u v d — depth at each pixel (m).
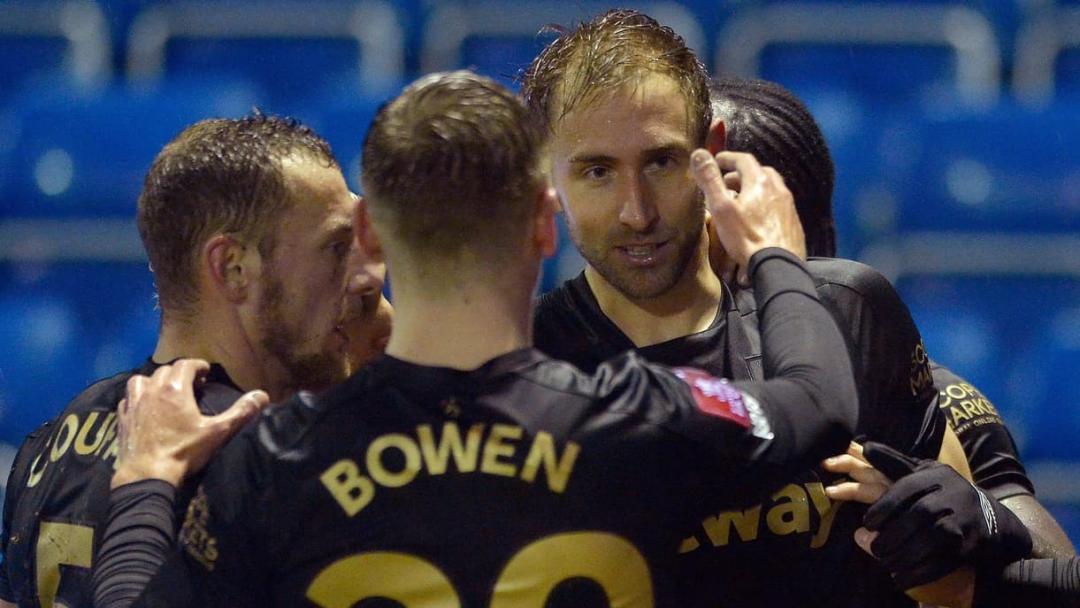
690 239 8.55
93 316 22.84
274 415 7.36
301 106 24.78
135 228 23.28
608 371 7.46
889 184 22.92
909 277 22.55
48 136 23.70
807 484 8.73
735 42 25.55
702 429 7.31
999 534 8.91
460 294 7.24
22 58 26.23
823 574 8.77
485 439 7.11
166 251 8.87
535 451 7.11
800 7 25.75
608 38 8.53
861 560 8.96
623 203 8.36
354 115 22.92
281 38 26.16
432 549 7.01
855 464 8.73
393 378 7.23
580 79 8.41
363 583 7.01
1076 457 20.20
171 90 24.61
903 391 9.30
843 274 9.24
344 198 9.10
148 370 9.02
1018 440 20.38
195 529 7.25
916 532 8.55
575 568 7.06
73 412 9.06
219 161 8.77
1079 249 22.42
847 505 8.91
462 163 7.16
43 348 21.95
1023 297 22.31
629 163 8.33
